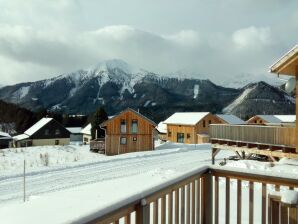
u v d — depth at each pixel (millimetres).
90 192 12344
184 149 34469
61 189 15906
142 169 21453
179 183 3551
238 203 4039
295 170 13383
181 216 3654
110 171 20969
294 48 12570
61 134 59875
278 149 16453
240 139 18547
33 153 35875
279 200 3623
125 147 39125
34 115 84625
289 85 13141
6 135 57625
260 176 3805
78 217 2125
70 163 24797
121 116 39281
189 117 49438
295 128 14992
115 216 2512
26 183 17453
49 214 8844
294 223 3533
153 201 3090
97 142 39969
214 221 4277
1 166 26469
